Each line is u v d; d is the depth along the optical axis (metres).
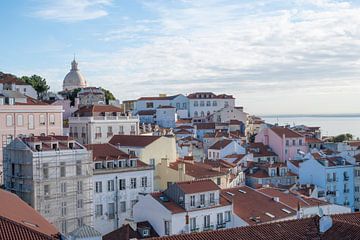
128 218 93.19
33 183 86.50
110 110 144.00
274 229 49.31
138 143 114.12
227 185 111.88
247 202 90.88
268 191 98.88
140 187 101.69
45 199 87.62
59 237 49.16
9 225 44.44
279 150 162.88
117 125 139.50
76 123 138.38
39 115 125.31
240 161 144.50
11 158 90.94
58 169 89.50
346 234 44.62
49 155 88.62
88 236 45.97
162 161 110.12
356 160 133.62
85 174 93.00
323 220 47.28
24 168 88.12
